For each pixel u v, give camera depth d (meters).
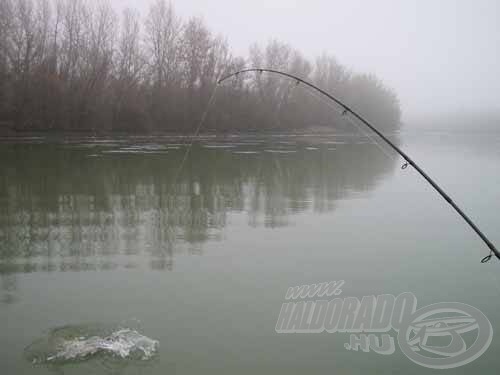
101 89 35.38
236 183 14.98
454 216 10.70
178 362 4.66
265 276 6.93
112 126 36.00
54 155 20.72
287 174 17.20
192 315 5.64
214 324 5.43
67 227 9.46
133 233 9.11
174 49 40.91
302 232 9.30
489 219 10.43
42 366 4.52
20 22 31.66
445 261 7.69
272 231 9.36
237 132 44.00
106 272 7.02
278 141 35.62
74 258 7.64
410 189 14.20
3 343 4.92
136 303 5.94
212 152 24.44
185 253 7.95
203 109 40.94
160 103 39.28
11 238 8.68
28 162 18.25
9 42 30.97
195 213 10.79
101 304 5.90
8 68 31.14
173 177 15.77
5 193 12.59
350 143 34.72
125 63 37.97
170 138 34.66
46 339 5.01
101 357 4.71
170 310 5.76
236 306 5.92
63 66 34.94
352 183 15.35
